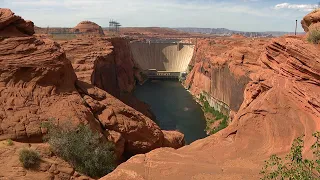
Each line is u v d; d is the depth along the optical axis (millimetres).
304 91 19984
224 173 16109
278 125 19938
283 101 21172
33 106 25188
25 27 30672
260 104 21953
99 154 23531
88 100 30172
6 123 22891
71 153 22734
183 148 20984
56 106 26359
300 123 19312
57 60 28984
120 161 28516
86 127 24969
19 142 22438
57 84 28500
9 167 19047
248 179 15055
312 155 15156
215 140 21703
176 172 16391
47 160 21094
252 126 21172
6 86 25500
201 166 17156
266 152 18891
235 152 19453
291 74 22250
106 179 15758
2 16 28688
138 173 16234
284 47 24484
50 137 23391
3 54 26703
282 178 10125
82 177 21422
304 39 24062
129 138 30328
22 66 26562
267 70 27344
